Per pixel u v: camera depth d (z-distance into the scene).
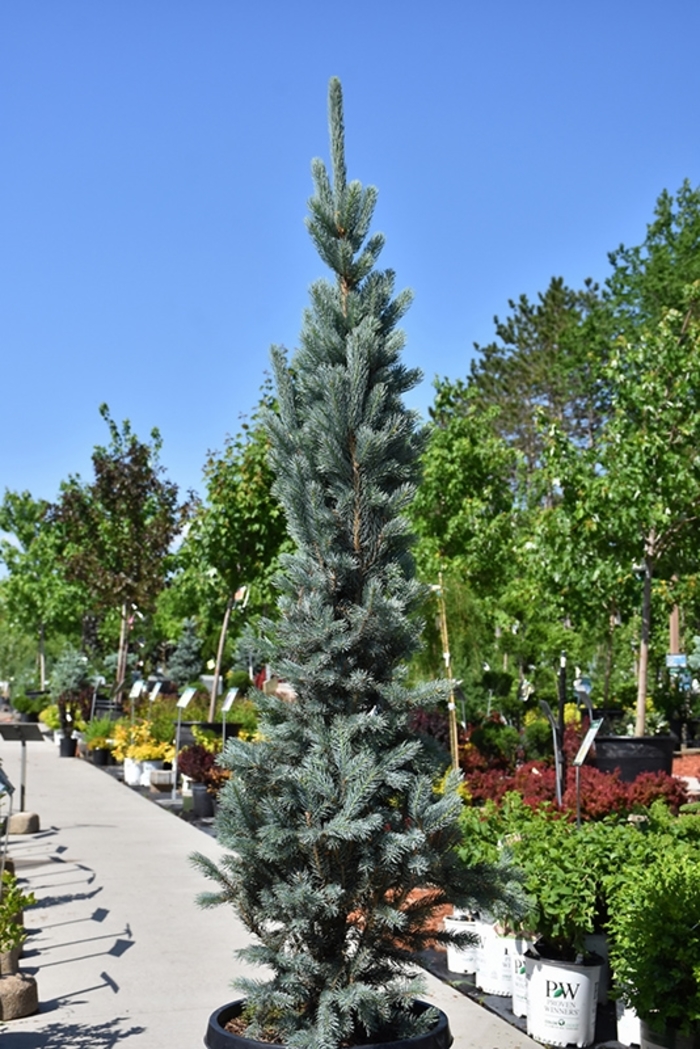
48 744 27.81
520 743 15.01
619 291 40.31
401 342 4.92
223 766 4.61
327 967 4.41
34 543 41.53
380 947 4.54
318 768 4.36
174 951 7.66
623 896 5.73
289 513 4.75
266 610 20.81
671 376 15.97
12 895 6.68
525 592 21.92
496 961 6.65
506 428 48.97
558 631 21.97
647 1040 5.22
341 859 4.40
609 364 16.36
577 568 16.09
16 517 42.25
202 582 19.52
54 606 39.38
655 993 5.08
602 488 15.41
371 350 4.86
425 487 24.66
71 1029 5.97
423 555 22.83
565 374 43.25
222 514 18.64
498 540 23.73
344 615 4.67
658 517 14.95
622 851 6.35
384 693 4.49
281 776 4.40
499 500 25.09
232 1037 4.27
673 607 24.11
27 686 43.84
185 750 15.65
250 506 18.39
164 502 27.27
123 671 27.42
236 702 19.95
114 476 26.75
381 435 4.65
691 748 23.05
